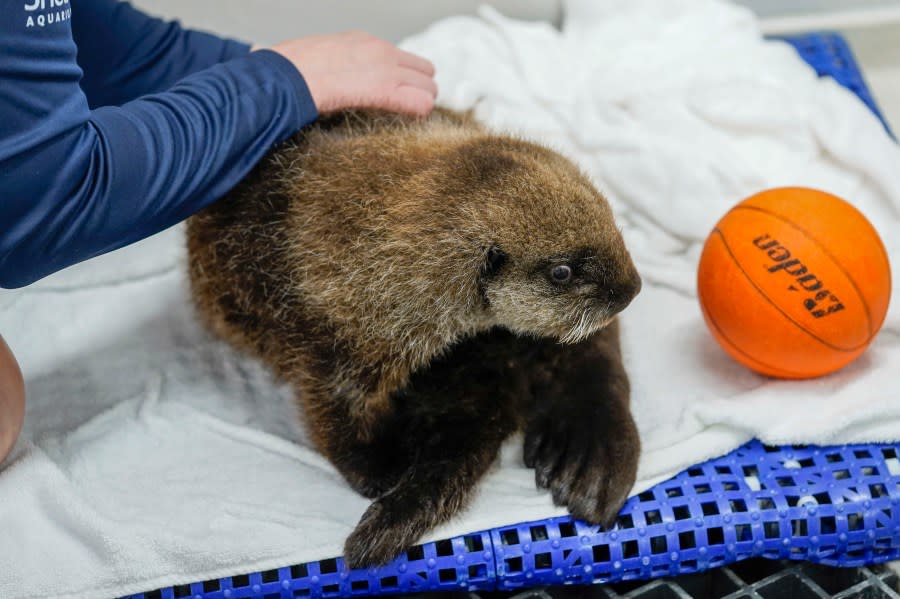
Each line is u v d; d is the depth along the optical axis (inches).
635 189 63.4
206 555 48.0
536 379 52.8
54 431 53.8
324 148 51.4
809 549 49.9
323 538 48.7
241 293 52.6
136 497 50.6
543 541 49.1
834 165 63.8
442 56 70.2
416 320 48.7
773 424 51.4
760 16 77.9
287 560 48.2
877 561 50.8
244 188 51.8
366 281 48.4
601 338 53.2
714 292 52.7
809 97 65.7
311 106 51.7
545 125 66.9
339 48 53.5
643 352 57.2
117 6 56.9
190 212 49.3
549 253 47.9
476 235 47.6
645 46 69.7
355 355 49.4
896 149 63.3
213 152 48.2
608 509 49.0
